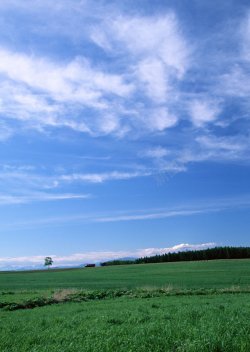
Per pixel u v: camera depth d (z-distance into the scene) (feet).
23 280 264.93
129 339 38.63
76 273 343.05
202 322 48.75
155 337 39.24
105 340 38.91
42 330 50.75
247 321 47.80
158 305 83.97
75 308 85.15
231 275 245.04
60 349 36.60
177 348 35.01
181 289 144.15
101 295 124.57
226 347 33.81
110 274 304.71
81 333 45.42
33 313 78.43
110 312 70.03
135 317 58.13
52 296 115.24
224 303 84.89
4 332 49.19
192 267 341.82
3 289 183.01
